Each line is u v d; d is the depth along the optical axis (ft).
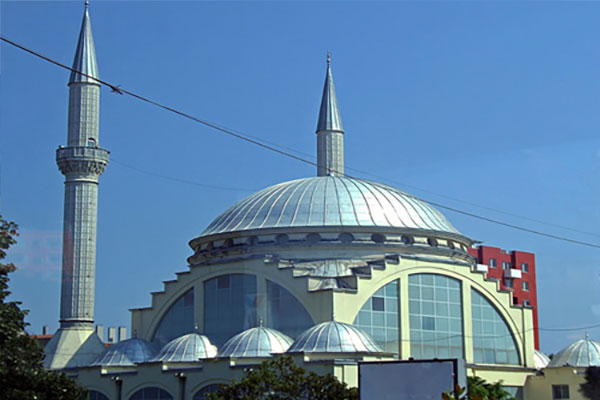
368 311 293.64
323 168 389.80
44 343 384.47
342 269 306.55
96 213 339.36
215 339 309.83
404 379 156.04
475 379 261.65
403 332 298.35
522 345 327.47
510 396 291.17
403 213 328.49
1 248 188.03
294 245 314.14
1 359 177.27
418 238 323.98
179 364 285.43
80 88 345.10
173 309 324.19
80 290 331.77
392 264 301.02
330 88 401.49
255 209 332.80
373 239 318.04
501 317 325.42
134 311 331.57
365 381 158.92
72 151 336.70
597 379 137.18
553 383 320.91
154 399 286.25
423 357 302.04
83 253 334.03
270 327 297.94
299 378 227.81
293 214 322.96
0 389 176.04
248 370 266.16
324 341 265.34
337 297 286.46
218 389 273.54
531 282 572.51
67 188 338.75
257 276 304.50
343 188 334.03
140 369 290.56
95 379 299.99
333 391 227.81
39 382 180.55
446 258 325.62
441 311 309.83
